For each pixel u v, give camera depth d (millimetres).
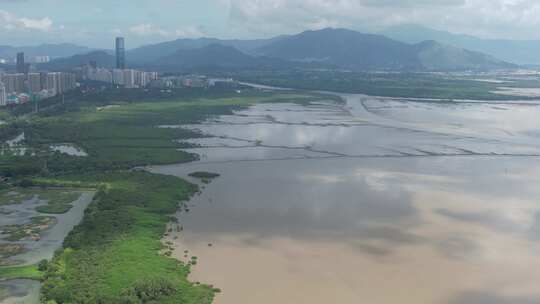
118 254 151125
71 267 143750
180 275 139750
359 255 157625
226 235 172625
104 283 132875
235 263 150625
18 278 140000
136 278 135375
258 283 138250
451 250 162125
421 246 165125
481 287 138250
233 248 161625
